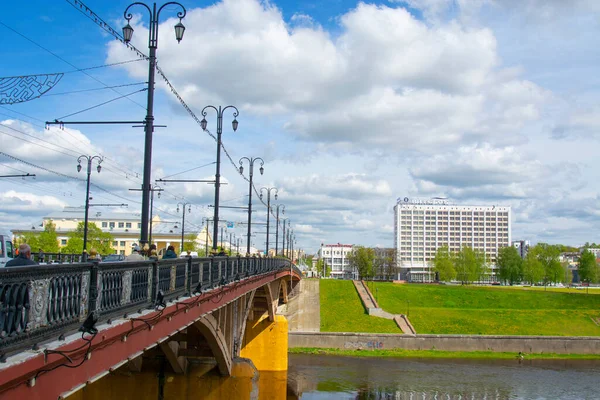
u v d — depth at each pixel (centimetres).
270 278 4953
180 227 12669
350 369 6762
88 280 1215
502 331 8756
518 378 6538
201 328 2994
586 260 15162
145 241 1850
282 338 6075
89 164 4241
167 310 1734
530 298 10988
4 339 914
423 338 8156
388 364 7144
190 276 2094
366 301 10038
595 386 6206
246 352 6022
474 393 5762
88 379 1248
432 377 6438
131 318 1408
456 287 12181
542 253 15825
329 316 9175
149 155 1881
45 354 1021
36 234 8331
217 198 3419
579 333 8844
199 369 4066
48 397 1084
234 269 3084
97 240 7038
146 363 3844
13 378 929
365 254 17225
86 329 1182
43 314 1031
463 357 7844
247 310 4353
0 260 2698
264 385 5734
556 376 6712
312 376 6306
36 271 997
